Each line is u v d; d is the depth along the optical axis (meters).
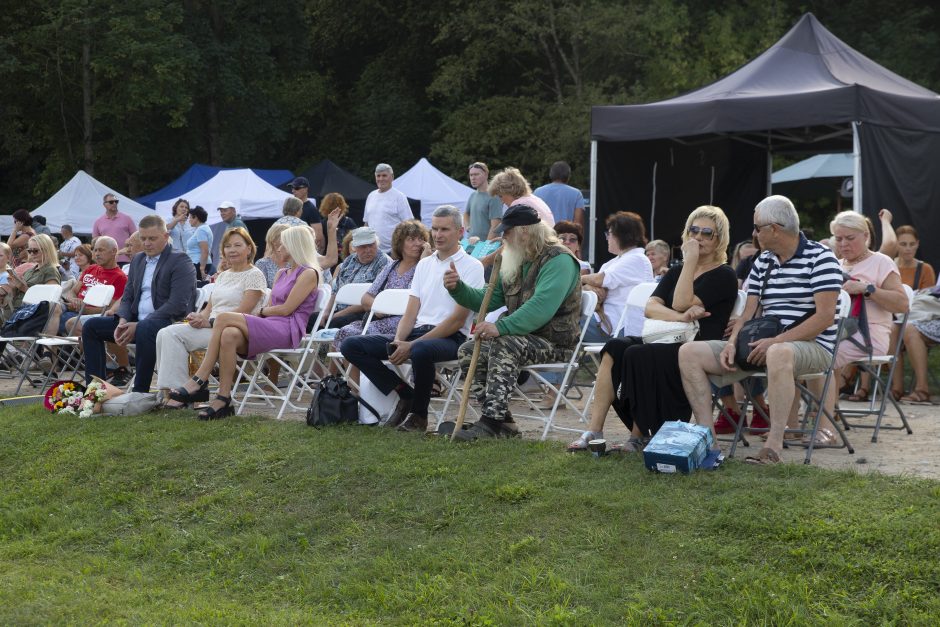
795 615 3.45
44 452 6.11
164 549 4.77
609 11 25.81
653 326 5.28
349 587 4.12
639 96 25.28
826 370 5.12
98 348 7.49
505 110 27.30
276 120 30.73
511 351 5.62
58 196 19.39
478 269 6.30
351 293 7.79
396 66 32.41
